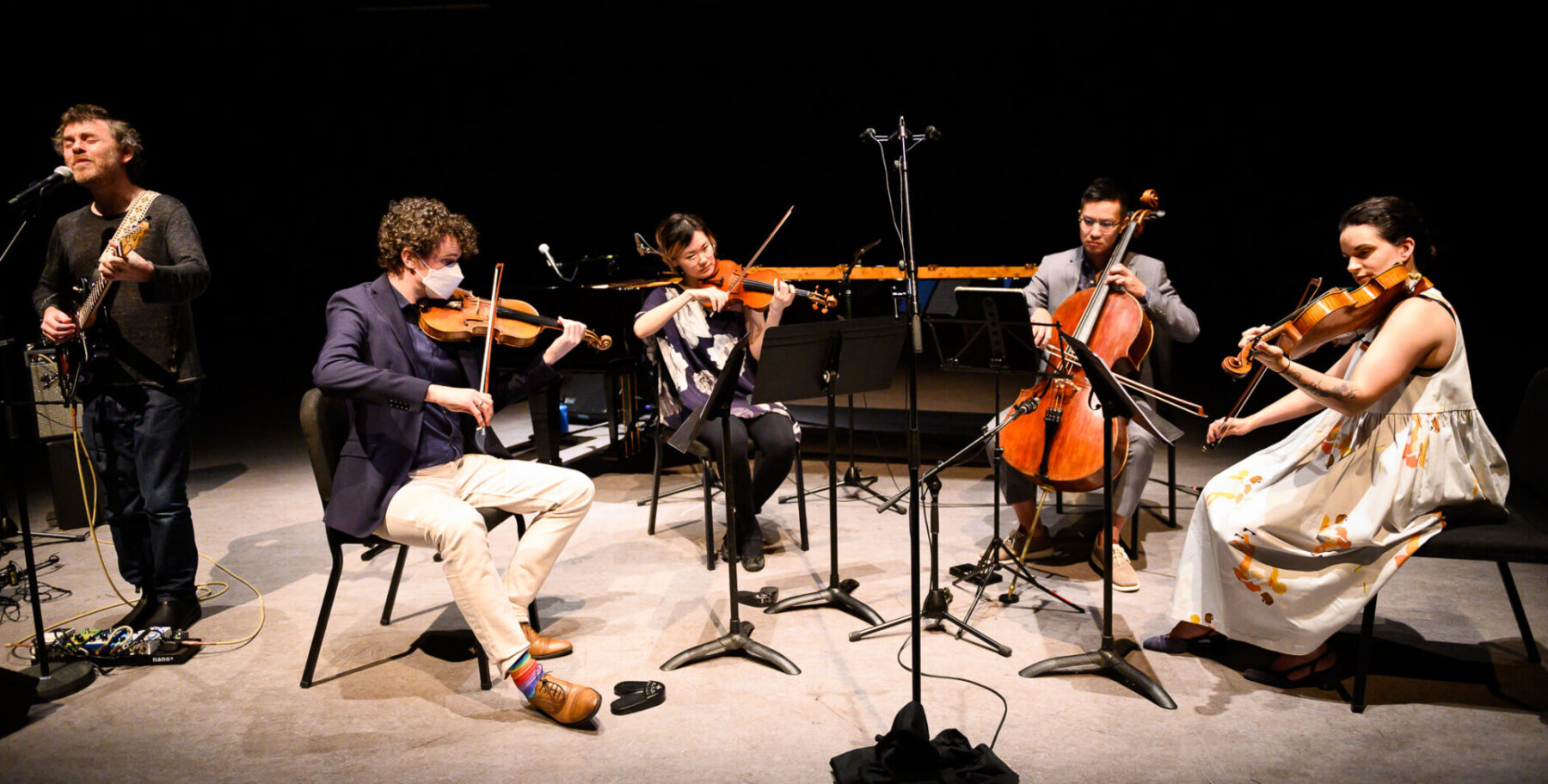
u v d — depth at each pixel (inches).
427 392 87.0
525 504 95.0
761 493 123.0
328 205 338.0
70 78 275.4
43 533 138.9
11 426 95.4
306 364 298.0
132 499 104.0
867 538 131.7
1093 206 115.6
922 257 325.1
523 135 326.0
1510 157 295.3
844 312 174.4
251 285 360.8
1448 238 316.2
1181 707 84.8
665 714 85.3
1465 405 82.0
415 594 114.5
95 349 96.2
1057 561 121.1
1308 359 256.8
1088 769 75.2
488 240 340.5
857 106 309.3
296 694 90.3
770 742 80.4
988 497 149.2
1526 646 91.3
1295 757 76.2
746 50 303.1
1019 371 103.0
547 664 96.0
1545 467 87.7
